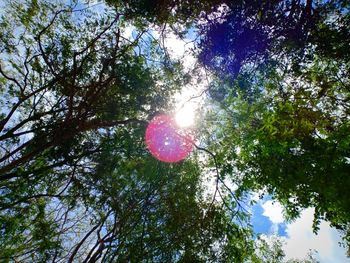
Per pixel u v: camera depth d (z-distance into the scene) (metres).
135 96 12.07
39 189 11.30
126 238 10.38
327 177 6.52
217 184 10.28
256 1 9.02
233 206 10.18
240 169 10.06
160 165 11.55
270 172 7.99
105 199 11.01
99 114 12.04
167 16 11.08
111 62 11.51
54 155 11.04
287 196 8.64
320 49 9.21
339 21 8.99
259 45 9.60
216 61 10.42
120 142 11.69
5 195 9.95
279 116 7.20
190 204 10.59
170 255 10.06
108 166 11.46
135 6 11.49
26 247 10.17
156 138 11.61
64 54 11.98
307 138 7.29
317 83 8.52
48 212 11.44
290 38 9.16
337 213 7.27
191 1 10.12
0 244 9.62
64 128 10.24
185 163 11.89
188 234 9.96
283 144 7.02
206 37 10.08
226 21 9.62
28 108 12.44
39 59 11.97
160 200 11.02
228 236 9.77
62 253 11.31
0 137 9.89
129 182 11.41
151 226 10.54
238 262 9.79
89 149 11.88
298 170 7.16
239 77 10.16
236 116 9.70
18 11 11.95
